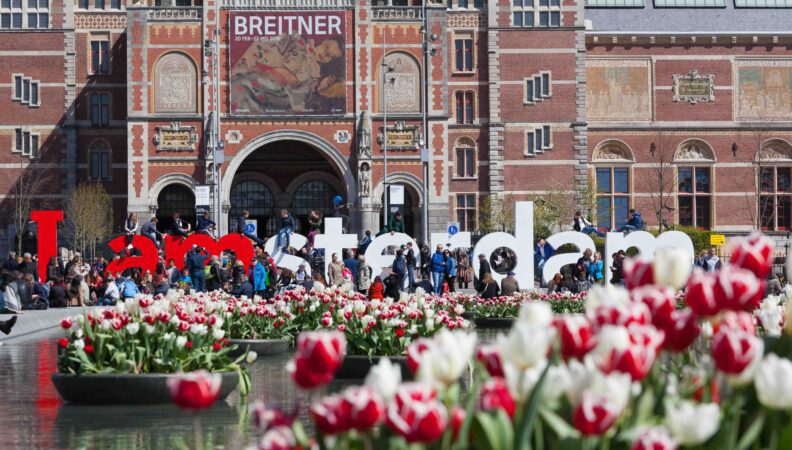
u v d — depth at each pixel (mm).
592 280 49531
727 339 6953
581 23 89000
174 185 85875
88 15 88000
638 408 7625
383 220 85125
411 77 84625
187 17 83312
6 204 87375
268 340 29047
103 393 18859
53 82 87750
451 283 54375
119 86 88312
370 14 84188
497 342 7438
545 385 7094
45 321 42969
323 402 6539
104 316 19438
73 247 86375
